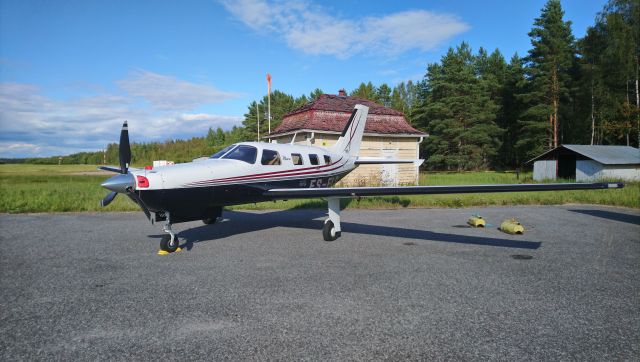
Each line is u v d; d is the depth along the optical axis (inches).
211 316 140.9
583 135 1478.8
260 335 125.0
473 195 601.6
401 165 734.5
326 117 695.7
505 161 1994.3
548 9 1519.4
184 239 291.4
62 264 218.2
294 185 341.4
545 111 1457.9
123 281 184.9
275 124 2385.6
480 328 130.0
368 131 695.1
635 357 110.7
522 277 188.7
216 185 270.4
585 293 165.2
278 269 205.0
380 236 301.6
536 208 485.1
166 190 243.1
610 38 1189.1
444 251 247.6
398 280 183.8
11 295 165.3
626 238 290.5
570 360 109.0
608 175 829.2
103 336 125.2
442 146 1736.0
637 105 1172.5
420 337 123.2
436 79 1860.2
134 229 337.1
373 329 129.2
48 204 479.2
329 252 246.1
